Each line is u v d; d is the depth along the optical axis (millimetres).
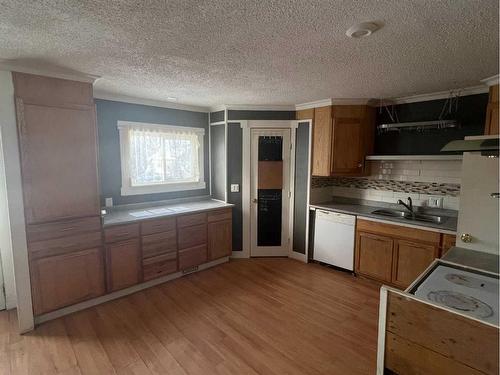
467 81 2662
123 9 1383
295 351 2193
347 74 2449
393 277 3184
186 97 3469
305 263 3986
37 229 2410
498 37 1682
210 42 1785
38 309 2451
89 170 2660
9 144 2227
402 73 2420
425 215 3295
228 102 3787
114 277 2926
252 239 4164
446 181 3221
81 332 2412
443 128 3168
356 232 3484
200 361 2082
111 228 2867
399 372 1381
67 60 2137
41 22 1524
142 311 2750
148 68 2322
